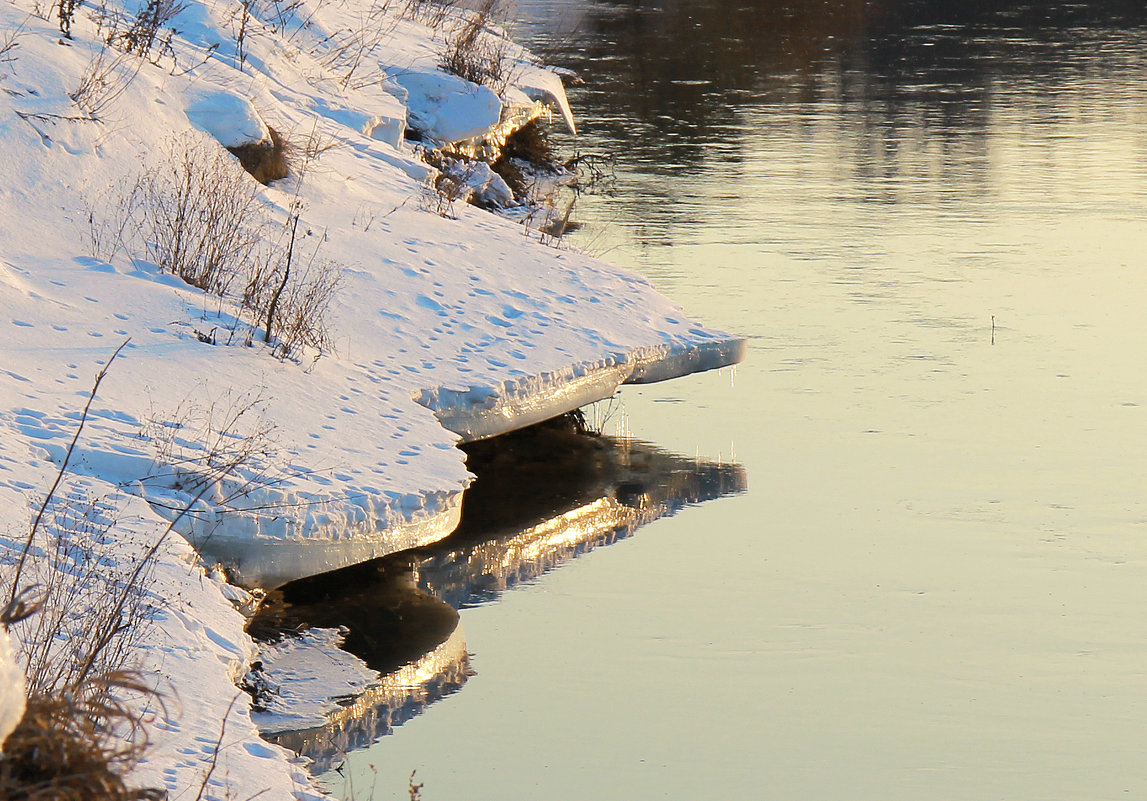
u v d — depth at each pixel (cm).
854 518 2491
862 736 1850
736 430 2878
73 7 3011
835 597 2219
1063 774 1773
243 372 2283
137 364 2211
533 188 4741
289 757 1706
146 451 1944
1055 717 1898
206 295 2502
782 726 1870
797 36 8681
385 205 3198
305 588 2166
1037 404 2978
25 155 2638
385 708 1862
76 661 1422
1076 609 2180
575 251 3275
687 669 2008
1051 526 2453
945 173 5138
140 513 1817
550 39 8131
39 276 2406
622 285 3055
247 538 1911
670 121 6059
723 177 5056
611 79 7025
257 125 3055
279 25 4144
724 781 1742
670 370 2812
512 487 2605
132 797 978
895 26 9231
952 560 2341
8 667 898
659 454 2770
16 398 2009
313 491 1997
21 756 941
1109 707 1920
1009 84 7044
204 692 1503
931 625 2133
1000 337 3369
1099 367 3178
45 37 2933
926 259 4022
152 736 1395
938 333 3397
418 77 4359
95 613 1537
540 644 2061
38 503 1747
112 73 2942
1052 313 3547
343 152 3434
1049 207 4647
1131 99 6619
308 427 2189
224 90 3103
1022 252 4100
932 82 7088
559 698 1917
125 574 1659
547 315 2816
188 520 1872
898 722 1883
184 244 2627
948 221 4459
